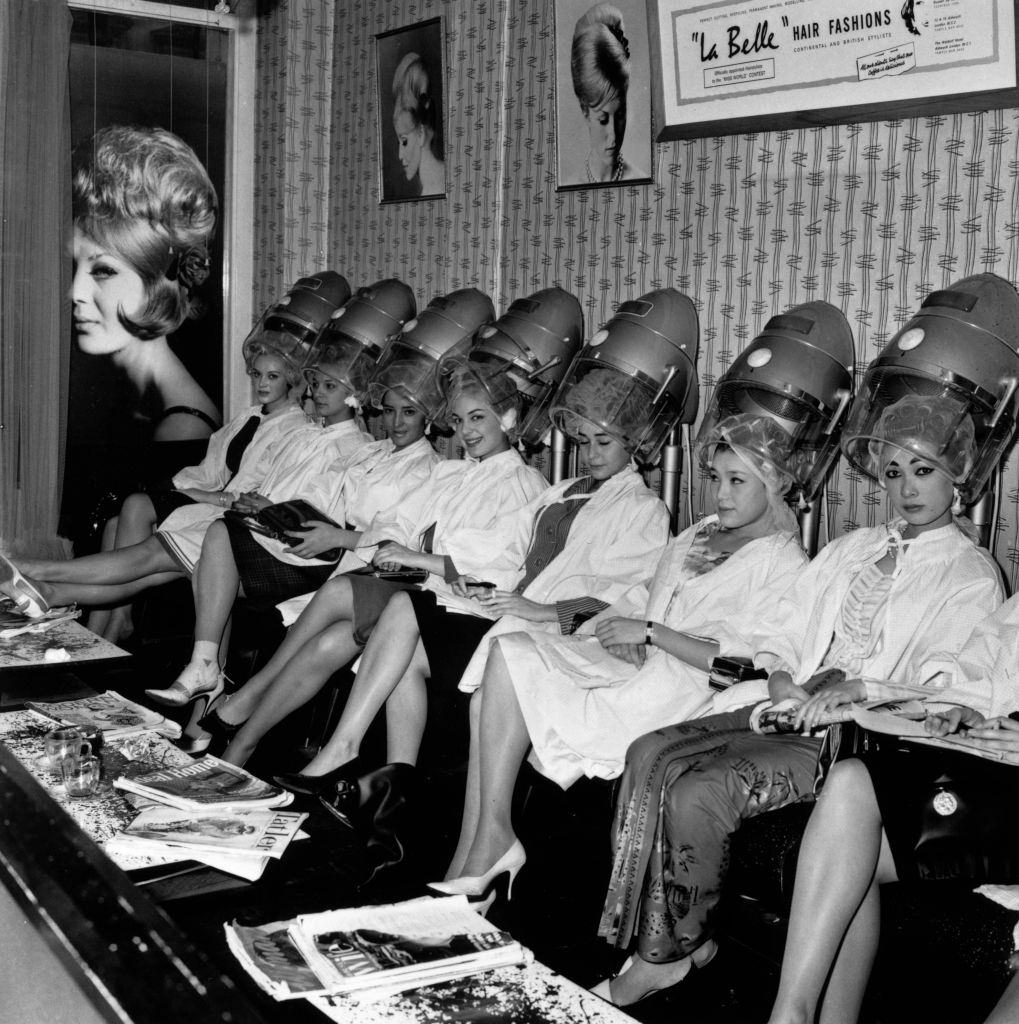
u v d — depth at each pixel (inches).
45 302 204.7
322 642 124.2
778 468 107.0
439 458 156.4
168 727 111.3
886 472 96.6
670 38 135.4
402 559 132.3
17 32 200.2
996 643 88.7
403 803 107.7
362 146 205.0
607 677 106.8
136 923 55.3
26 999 62.1
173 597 166.9
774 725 90.5
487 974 69.4
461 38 175.8
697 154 138.9
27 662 124.3
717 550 111.0
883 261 121.2
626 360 121.8
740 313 135.7
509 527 133.1
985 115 112.0
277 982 66.7
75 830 65.2
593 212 154.3
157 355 221.6
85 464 216.5
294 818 92.7
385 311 164.2
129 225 216.2
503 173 169.9
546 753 102.3
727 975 96.6
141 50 214.1
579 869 108.9
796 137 128.2
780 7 123.3
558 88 155.1
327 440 167.0
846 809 78.0
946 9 109.8
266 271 222.5
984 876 79.4
